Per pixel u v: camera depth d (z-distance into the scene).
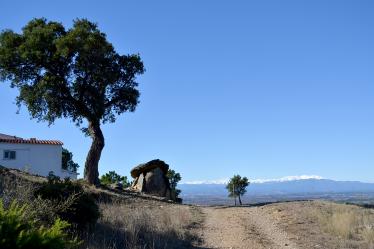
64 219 14.37
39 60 32.78
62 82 33.47
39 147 42.97
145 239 16.27
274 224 22.55
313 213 24.91
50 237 8.34
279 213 25.80
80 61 33.34
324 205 29.34
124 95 35.28
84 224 14.95
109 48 33.75
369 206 30.44
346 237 19.11
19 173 27.75
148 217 19.95
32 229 8.55
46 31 32.94
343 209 26.48
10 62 32.88
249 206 32.34
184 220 22.14
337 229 20.00
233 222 23.30
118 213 19.72
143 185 41.03
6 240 7.80
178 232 18.70
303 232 20.28
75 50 32.75
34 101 33.53
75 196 14.96
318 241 18.30
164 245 15.92
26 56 32.06
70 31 33.53
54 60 32.78
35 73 33.62
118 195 30.09
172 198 42.28
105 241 14.48
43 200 14.05
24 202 13.31
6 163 41.25
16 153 41.84
